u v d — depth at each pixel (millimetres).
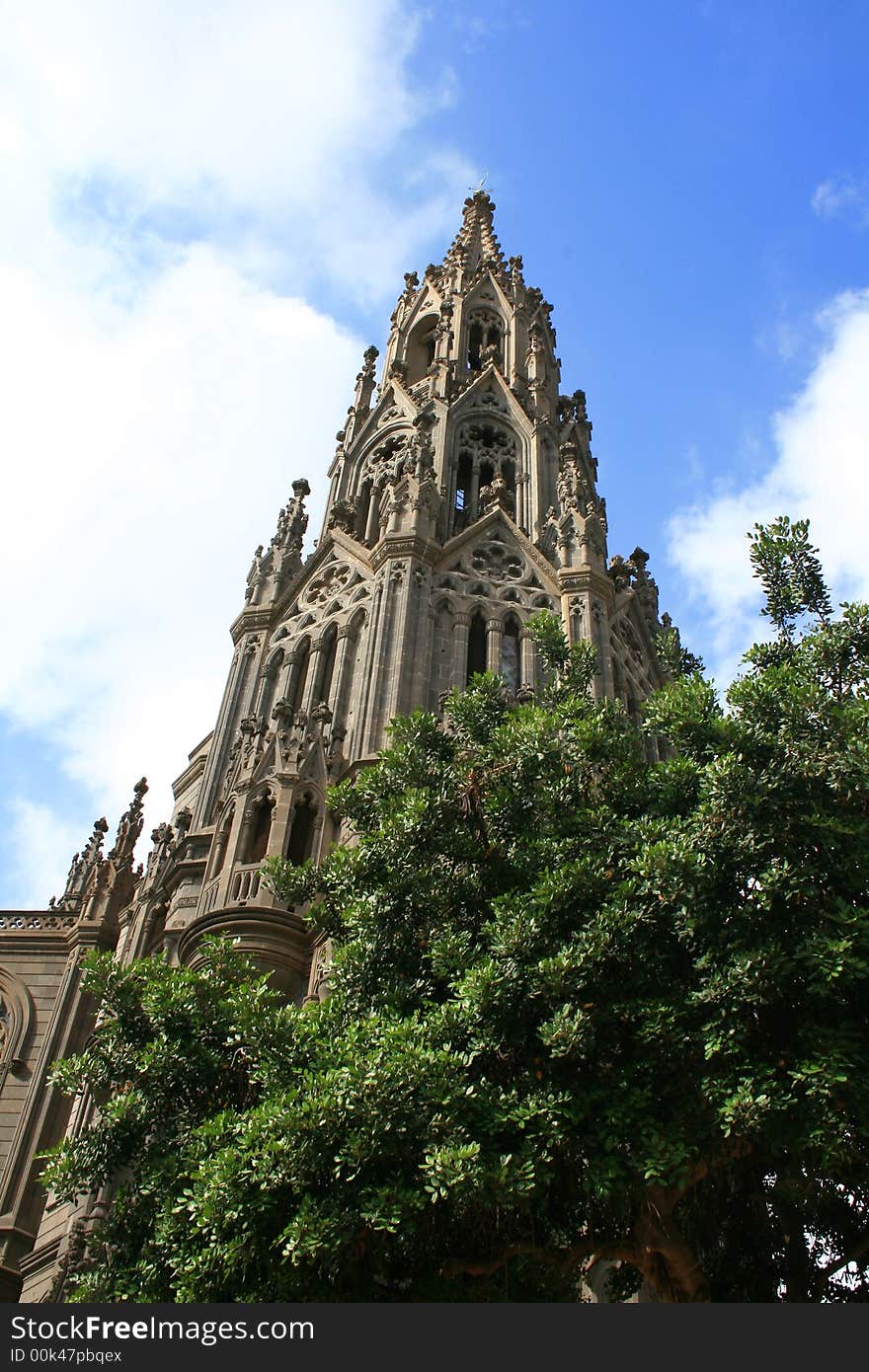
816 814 16750
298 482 49344
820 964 15758
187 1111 19922
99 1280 18859
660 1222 17859
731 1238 20469
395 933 20297
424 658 37062
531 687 36781
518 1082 17281
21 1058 41562
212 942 21969
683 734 20391
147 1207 19047
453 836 20906
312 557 44094
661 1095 16844
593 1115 16734
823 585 21875
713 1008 16562
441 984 19906
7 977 44094
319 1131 15539
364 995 19953
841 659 19859
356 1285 16547
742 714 18484
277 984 28969
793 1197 18438
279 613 43375
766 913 16672
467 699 24016
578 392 57594
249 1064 19953
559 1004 17219
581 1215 18547
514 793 21078
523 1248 17484
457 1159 14875
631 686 42281
